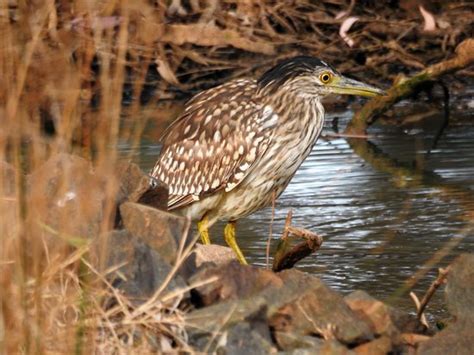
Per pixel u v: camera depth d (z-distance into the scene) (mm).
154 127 18359
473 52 18312
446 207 14242
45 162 8305
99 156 7676
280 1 21875
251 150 12383
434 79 18672
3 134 7445
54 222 8320
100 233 8320
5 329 7324
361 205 14445
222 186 12531
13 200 7750
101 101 7457
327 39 21812
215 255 10562
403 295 11086
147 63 8258
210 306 8367
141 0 7660
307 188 15375
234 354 8023
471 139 17938
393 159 16938
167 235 9016
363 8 22141
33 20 7262
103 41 7742
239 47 21203
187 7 21281
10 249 7586
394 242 12922
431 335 8820
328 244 12953
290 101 12477
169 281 8430
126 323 7898
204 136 12617
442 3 22344
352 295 8859
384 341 8375
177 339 7957
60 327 7688
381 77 21484
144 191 10086
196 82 21094
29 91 7344
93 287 8039
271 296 8508
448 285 8703
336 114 20344
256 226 13812
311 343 8289
